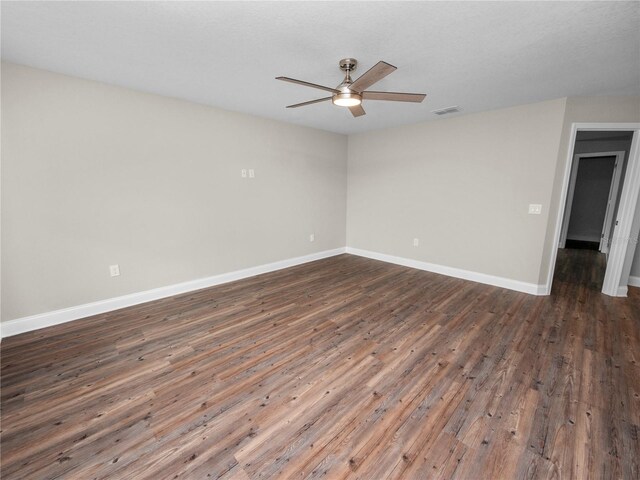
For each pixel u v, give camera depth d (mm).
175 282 3523
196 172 3527
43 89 2490
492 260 3869
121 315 2967
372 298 3434
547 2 1562
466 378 1997
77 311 2861
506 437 1527
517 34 1889
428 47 2066
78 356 2254
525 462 1388
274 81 2732
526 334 2576
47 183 2584
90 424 1613
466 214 4035
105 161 2867
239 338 2533
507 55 2180
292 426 1607
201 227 3664
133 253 3156
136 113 3008
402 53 2156
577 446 1469
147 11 1655
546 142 3293
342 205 5523
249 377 2020
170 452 1445
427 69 2436
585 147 5680
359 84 2004
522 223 3566
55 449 1458
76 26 1812
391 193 4867
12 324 2541
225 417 1668
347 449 1465
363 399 1812
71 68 2455
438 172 4242
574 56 2189
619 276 3381
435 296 3486
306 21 1753
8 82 2338
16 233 2488
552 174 3291
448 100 3248
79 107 2676
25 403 1764
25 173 2477
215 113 3605
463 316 2945
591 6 1591
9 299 2512
